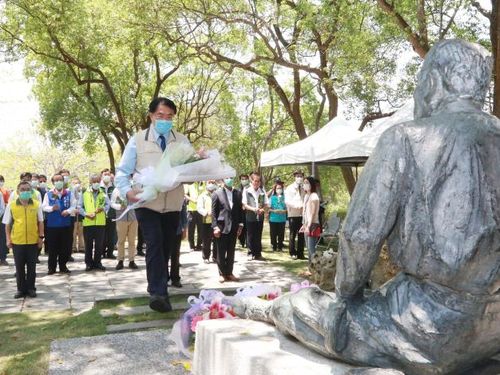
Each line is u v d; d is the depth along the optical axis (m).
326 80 17.48
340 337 2.40
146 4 16.31
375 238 2.20
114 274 10.29
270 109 32.41
